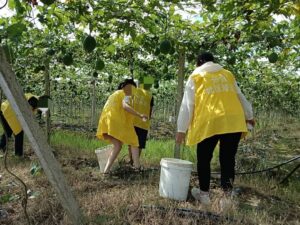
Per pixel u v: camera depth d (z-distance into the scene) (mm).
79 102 18016
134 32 4297
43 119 11617
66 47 6180
